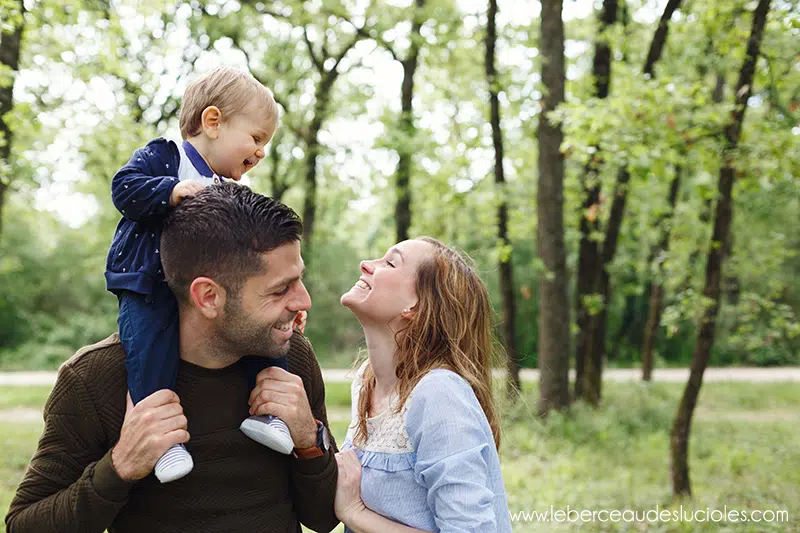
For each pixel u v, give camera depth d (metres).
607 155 6.88
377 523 1.95
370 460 2.01
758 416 13.07
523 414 10.25
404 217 13.61
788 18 5.80
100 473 1.71
